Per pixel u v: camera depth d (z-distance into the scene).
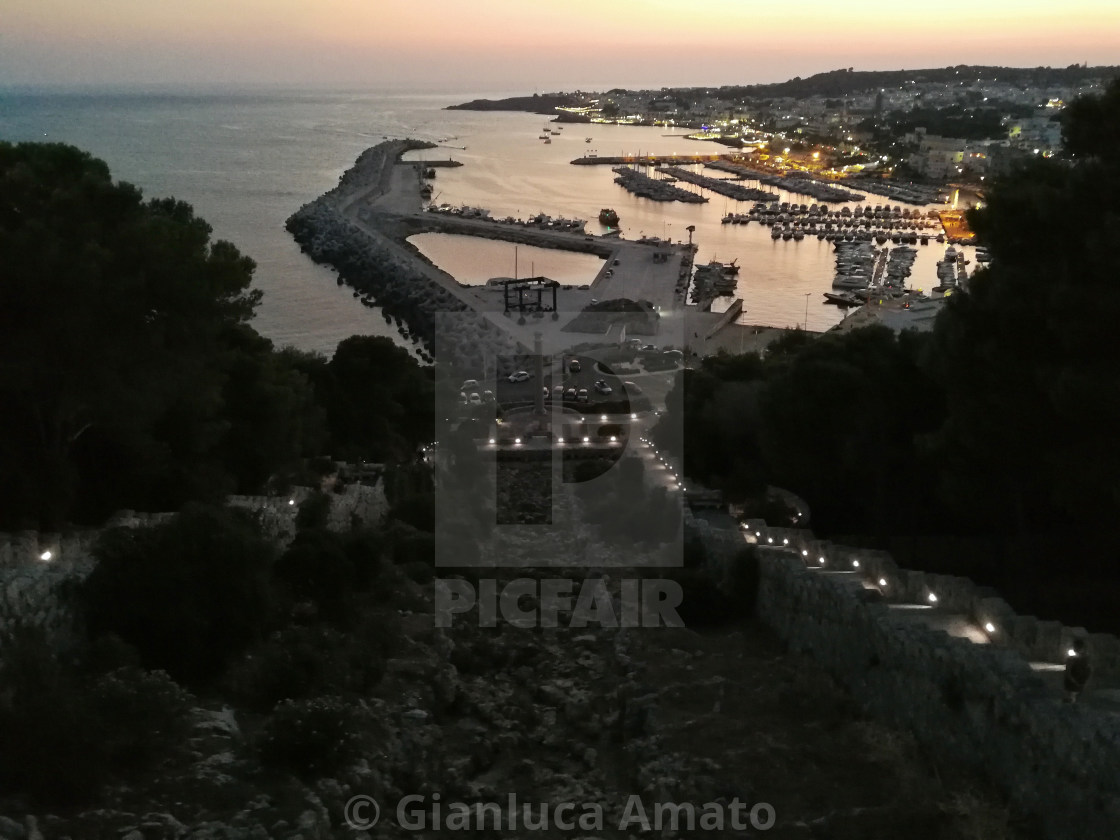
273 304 153.88
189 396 30.64
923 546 31.30
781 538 30.41
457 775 18.52
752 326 128.88
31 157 30.67
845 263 180.62
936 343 26.42
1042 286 22.11
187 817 13.47
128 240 26.70
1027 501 26.50
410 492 46.12
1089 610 23.73
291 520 33.88
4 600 17.03
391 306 150.50
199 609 19.78
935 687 17.62
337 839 14.46
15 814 12.62
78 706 14.16
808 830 15.41
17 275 23.91
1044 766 14.39
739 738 19.02
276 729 15.91
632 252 198.00
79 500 29.86
